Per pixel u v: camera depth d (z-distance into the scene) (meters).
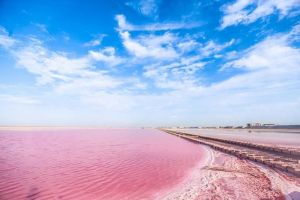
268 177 10.39
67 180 9.46
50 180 9.38
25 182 8.98
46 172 10.77
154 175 10.85
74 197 7.48
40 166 12.07
